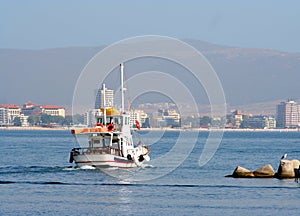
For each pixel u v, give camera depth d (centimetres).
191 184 19875
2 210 15300
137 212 15200
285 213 15200
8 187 19038
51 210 15350
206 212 15262
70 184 19725
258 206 16012
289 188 18812
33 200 16675
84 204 16188
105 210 15425
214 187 19138
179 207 15838
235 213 15188
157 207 15850
